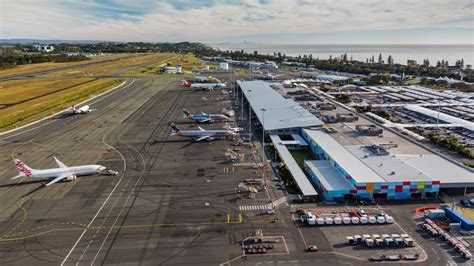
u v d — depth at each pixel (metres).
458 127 135.75
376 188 75.44
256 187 82.38
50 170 86.88
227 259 56.09
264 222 67.19
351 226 65.50
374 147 97.81
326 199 75.94
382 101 195.38
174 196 78.62
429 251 57.81
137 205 74.56
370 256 56.50
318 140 108.31
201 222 67.44
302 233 63.28
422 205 73.50
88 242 61.31
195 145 116.62
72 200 77.12
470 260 55.25
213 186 83.69
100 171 91.62
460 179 78.81
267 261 55.41
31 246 60.41
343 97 199.62
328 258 56.09
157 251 58.50
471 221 64.31
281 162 99.25
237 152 108.81
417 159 92.25
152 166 97.44
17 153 109.88
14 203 75.94
